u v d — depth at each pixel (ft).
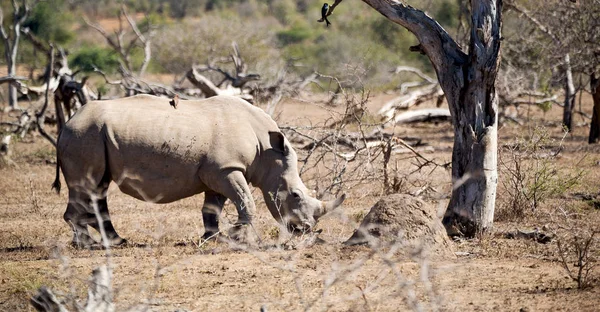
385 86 489.67
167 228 166.30
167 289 118.83
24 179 249.14
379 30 630.74
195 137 151.84
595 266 129.49
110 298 102.58
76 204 151.94
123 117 151.74
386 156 196.24
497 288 116.16
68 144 151.12
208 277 125.29
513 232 155.94
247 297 112.98
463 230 155.43
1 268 134.00
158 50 527.40
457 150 156.97
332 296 111.96
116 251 146.82
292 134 263.29
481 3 153.69
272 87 332.60
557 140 305.53
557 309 104.94
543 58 318.45
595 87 288.71
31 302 98.73
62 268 125.18
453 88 156.46
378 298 110.01
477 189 154.92
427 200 190.70
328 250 136.77
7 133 319.88
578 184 198.49
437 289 114.83
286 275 124.77
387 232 136.46
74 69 648.79
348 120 219.20
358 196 198.18
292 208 153.07
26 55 636.89
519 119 346.95
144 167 150.82
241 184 151.84
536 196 186.19
